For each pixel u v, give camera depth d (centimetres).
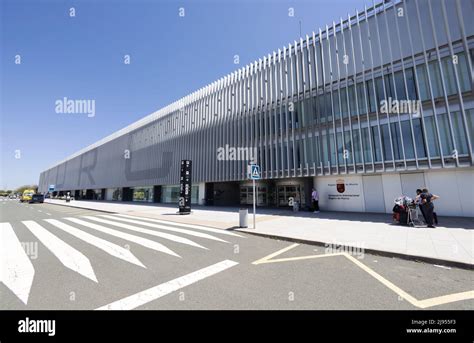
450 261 512
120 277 455
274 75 2045
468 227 930
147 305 344
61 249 674
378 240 732
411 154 1350
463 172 1248
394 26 1447
